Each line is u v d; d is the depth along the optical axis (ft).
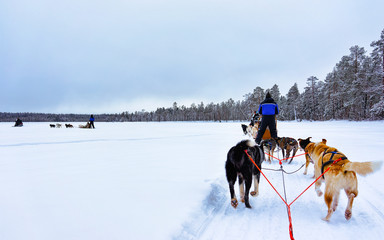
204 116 385.09
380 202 12.96
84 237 8.53
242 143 12.71
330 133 55.11
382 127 77.00
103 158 26.03
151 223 9.82
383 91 108.27
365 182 16.56
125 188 14.57
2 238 8.32
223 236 9.67
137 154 28.91
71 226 9.39
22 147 36.29
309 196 14.62
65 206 11.53
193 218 10.74
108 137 54.80
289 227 9.57
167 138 51.83
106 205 11.72
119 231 9.05
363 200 13.53
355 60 139.74
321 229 10.28
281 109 221.87
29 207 11.38
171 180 16.51
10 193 13.55
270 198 14.35
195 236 9.53
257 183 14.37
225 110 366.43
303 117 199.93
